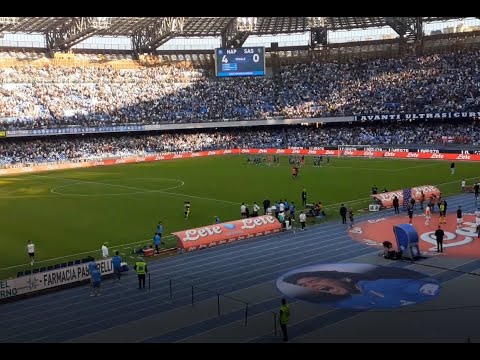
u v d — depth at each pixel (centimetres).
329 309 2533
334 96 12338
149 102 12112
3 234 4559
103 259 3219
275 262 3431
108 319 2498
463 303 2558
